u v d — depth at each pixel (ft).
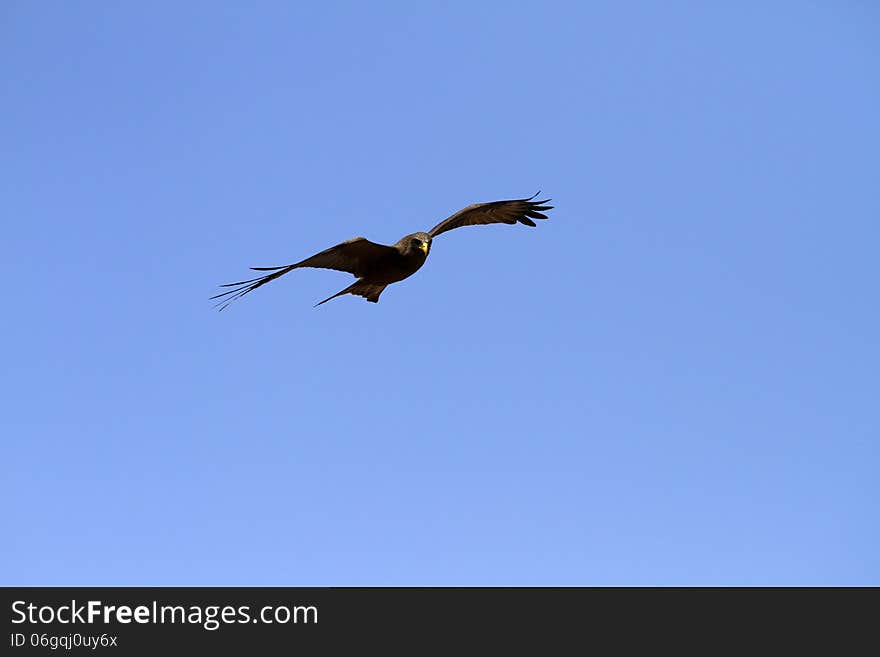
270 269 51.16
